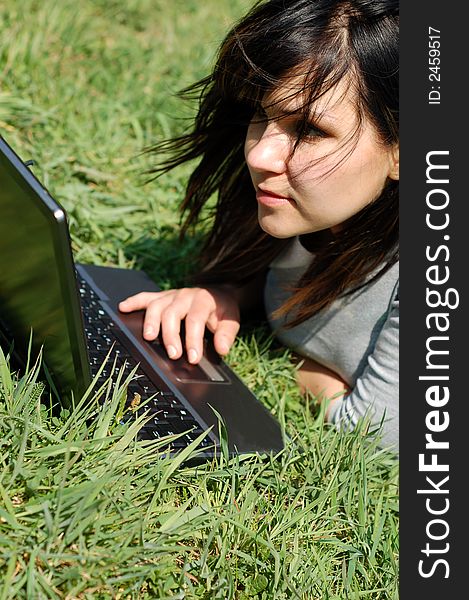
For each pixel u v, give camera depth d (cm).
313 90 211
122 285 279
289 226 230
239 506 208
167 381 235
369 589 206
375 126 220
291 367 276
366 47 214
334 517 215
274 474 221
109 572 175
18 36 386
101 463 191
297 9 216
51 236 168
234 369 271
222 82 240
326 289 250
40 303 184
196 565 189
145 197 338
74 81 388
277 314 263
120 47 421
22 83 367
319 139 218
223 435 214
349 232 242
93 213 322
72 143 348
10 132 340
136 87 400
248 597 192
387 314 251
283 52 213
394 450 245
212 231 284
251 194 269
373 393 247
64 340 185
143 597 180
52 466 188
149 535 183
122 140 365
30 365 209
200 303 262
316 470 225
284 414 256
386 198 236
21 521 177
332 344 262
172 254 320
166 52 436
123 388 204
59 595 169
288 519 208
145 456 200
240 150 261
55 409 205
